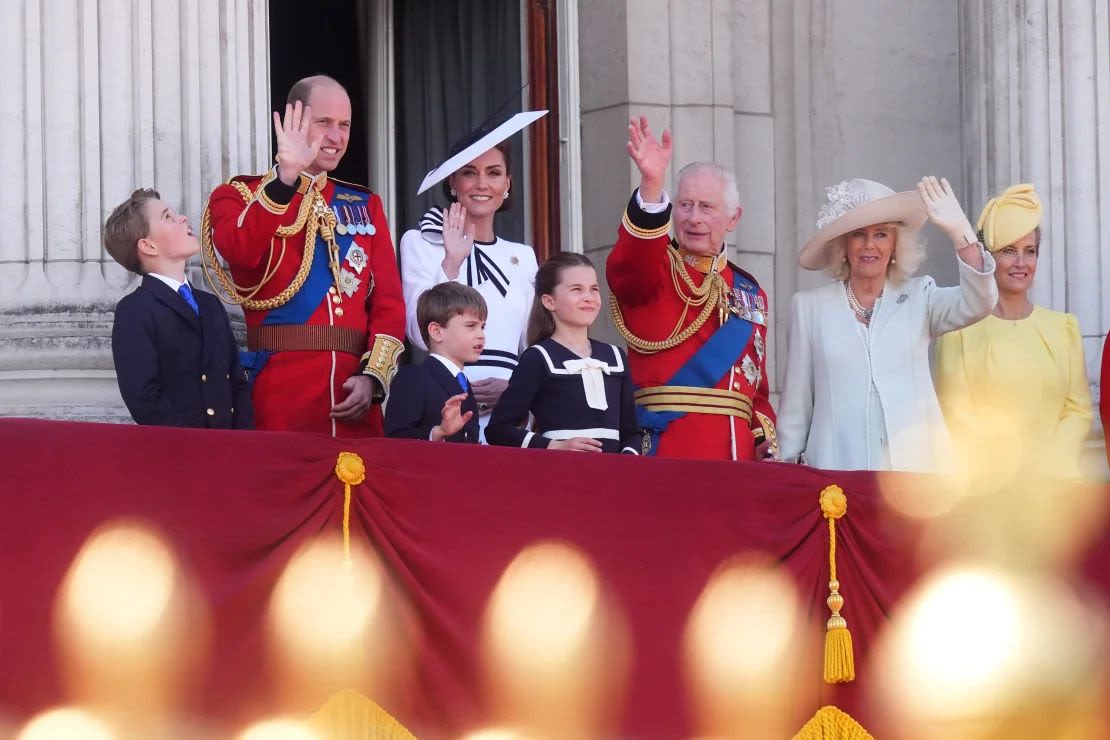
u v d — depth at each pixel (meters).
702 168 33.59
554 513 28.72
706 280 33.28
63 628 26.23
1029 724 30.97
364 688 27.52
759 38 44.38
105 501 26.56
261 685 26.97
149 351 29.25
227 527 27.03
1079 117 41.34
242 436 27.30
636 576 29.03
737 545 29.62
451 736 27.83
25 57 33.19
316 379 31.20
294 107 30.59
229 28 34.31
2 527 26.16
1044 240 41.03
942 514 30.89
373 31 42.44
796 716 29.84
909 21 45.47
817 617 30.09
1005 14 42.03
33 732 26.02
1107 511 31.61
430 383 31.02
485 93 41.81
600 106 42.91
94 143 33.19
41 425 26.48
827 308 33.72
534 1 41.59
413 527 27.98
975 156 42.56
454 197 35.34
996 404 35.88
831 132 44.69
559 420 31.31
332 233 31.62
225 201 31.22
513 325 34.38
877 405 33.22
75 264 32.88
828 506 30.19
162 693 26.55
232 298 31.34
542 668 28.41
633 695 28.83
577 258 31.78
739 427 33.09
